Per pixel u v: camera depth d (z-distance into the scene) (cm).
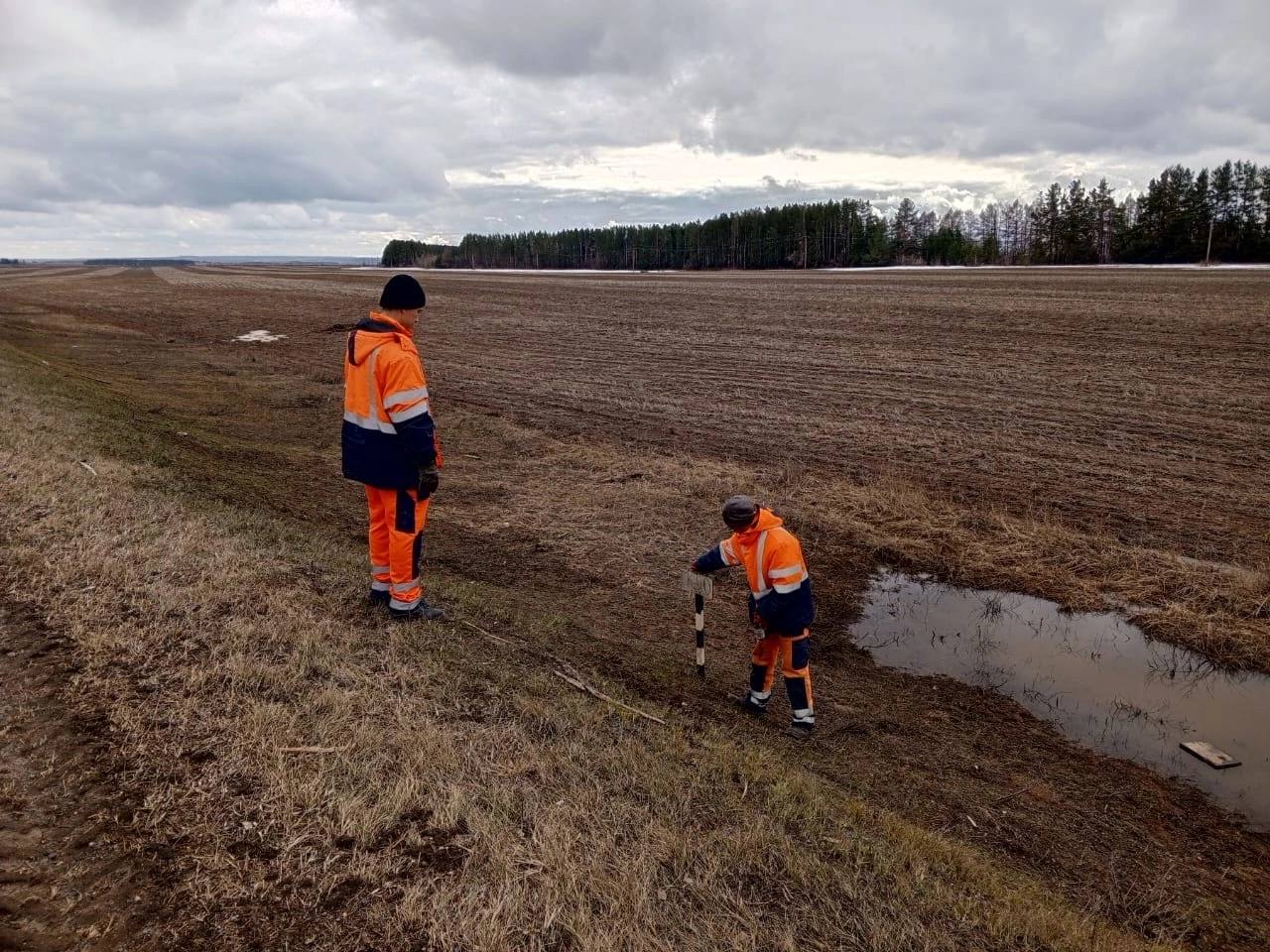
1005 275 6444
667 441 1423
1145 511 1042
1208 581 832
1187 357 2073
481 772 390
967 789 538
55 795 341
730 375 2098
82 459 879
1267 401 1599
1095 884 457
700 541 950
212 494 873
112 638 476
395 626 554
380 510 565
